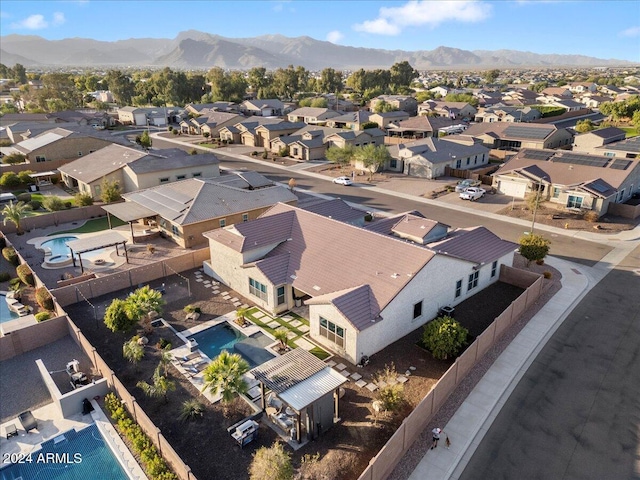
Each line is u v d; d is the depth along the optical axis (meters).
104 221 52.19
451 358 26.89
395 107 143.00
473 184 63.00
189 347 28.23
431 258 28.86
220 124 107.62
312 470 19.39
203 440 21.36
